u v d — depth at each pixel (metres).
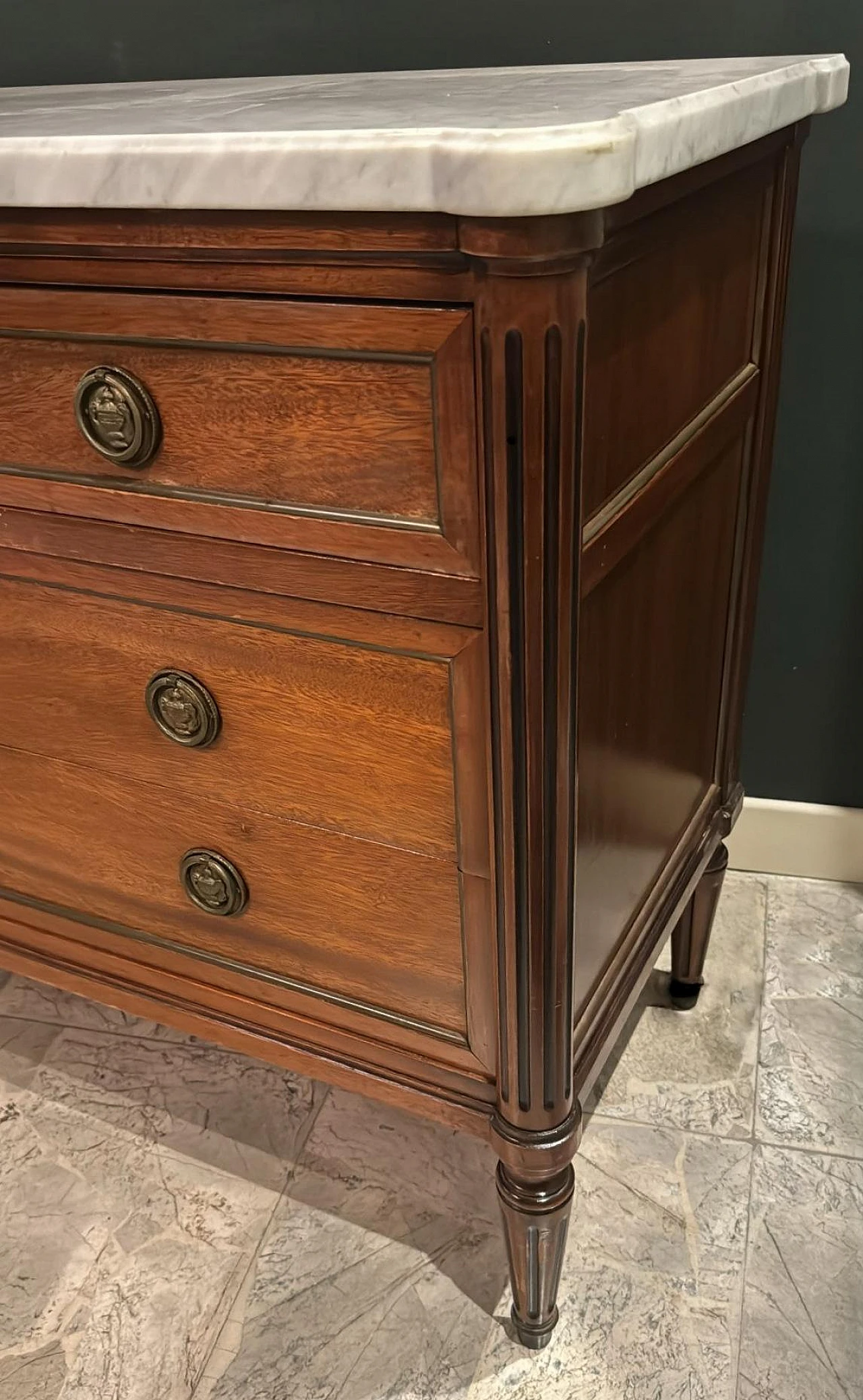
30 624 0.82
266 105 0.76
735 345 0.89
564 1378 0.89
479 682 0.65
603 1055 0.85
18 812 0.94
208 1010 0.94
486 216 0.49
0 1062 1.21
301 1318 0.95
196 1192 1.06
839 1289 0.95
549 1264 0.85
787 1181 1.04
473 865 0.72
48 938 1.00
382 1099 0.87
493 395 0.54
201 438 0.66
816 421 1.17
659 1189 1.04
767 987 1.25
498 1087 0.80
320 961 0.85
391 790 0.73
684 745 0.99
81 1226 1.03
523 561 0.58
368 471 0.61
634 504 0.69
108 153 0.56
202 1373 0.91
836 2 1.02
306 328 0.59
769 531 1.24
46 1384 0.91
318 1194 1.05
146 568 0.73
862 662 1.27
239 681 0.74
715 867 1.13
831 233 1.09
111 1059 1.21
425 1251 0.99
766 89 0.71
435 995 0.80
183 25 1.16
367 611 0.66
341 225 0.54
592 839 0.77
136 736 0.82
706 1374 0.89
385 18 1.11
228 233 0.57
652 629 0.82
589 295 0.56
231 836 0.83
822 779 1.36
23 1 1.18
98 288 0.64
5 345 0.69
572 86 0.77
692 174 0.66
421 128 0.50
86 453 0.70
